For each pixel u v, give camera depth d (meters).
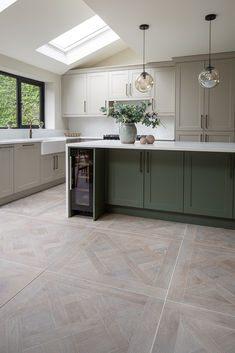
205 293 1.72
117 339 1.33
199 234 2.72
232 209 2.79
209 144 3.03
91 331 1.39
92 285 1.80
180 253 2.28
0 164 3.61
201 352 1.26
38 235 2.66
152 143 3.15
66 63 5.42
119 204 3.28
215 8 2.95
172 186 3.01
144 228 2.88
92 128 6.21
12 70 4.63
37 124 5.62
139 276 1.92
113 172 3.26
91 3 2.83
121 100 5.56
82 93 5.79
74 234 2.69
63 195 4.35
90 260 2.15
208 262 2.12
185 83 4.86
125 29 3.54
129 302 1.62
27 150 4.16
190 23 3.35
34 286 1.78
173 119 5.61
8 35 3.89
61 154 5.15
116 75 5.48
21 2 3.36
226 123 4.70
